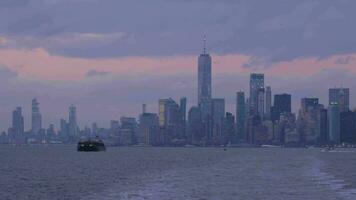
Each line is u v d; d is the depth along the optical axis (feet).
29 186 385.91
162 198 298.15
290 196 305.73
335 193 320.09
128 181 418.10
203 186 366.02
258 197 301.63
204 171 542.98
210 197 302.04
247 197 301.63
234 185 372.17
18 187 378.94
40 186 385.50
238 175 473.67
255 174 486.79
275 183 386.52
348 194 314.76
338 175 472.85
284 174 482.69
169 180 423.23
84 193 334.85
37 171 564.30
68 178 460.55
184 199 293.02
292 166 629.51
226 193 320.91
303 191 330.75
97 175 495.00
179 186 367.86
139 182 406.21
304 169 562.66
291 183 385.50
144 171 552.00
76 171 562.25
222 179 428.56
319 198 296.71
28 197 319.88
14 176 488.44
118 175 492.13
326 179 423.23
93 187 371.76
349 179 424.05
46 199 310.24
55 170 580.71
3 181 431.02
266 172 514.27
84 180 435.53
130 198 300.20
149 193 323.37
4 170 580.71
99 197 310.45
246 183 387.55
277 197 301.63
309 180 412.57
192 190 338.54
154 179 435.12
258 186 363.56
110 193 329.11
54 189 362.74
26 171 563.48
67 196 321.52
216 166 646.33
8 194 334.44
